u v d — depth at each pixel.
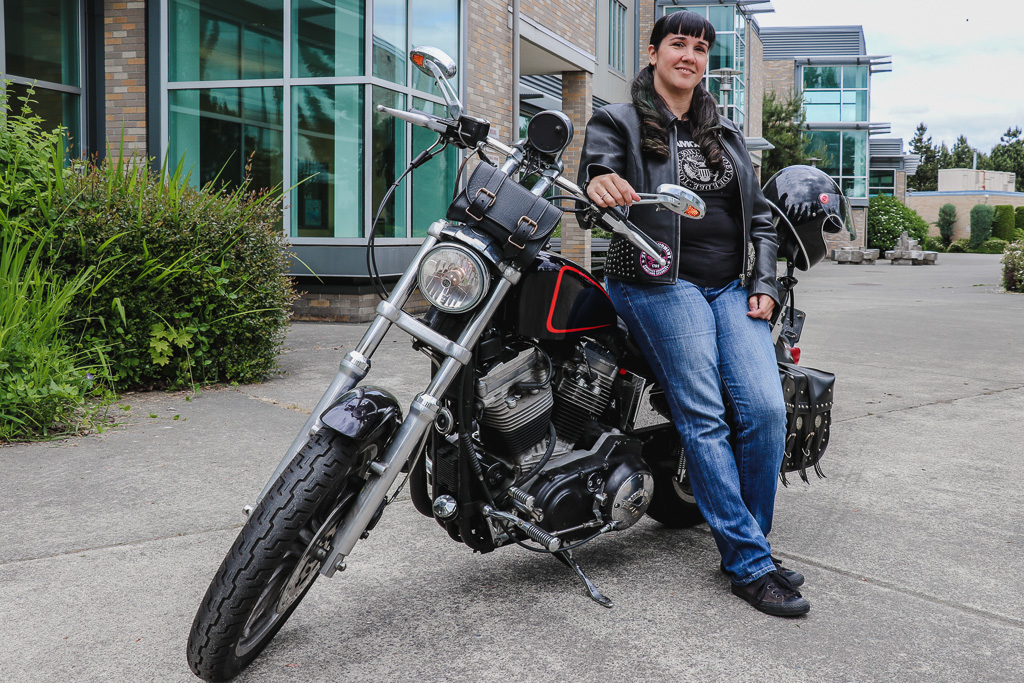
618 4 21.94
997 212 47.66
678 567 2.89
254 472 3.79
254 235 5.71
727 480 2.62
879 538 3.19
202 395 5.38
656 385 2.82
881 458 4.30
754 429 2.67
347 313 9.68
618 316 2.78
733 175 2.73
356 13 9.84
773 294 2.78
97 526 3.13
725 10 27.56
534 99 16.30
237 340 5.76
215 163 10.37
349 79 9.86
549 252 2.54
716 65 27.75
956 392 5.97
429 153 2.46
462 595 2.63
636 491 2.64
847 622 2.49
